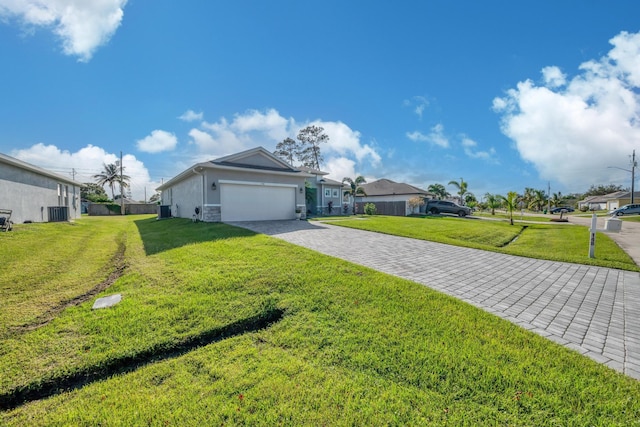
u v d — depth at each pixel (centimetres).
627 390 246
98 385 264
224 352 314
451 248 902
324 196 2628
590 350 319
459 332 345
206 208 1413
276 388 250
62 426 214
